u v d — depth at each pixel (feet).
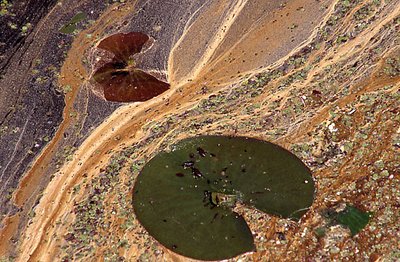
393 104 17.20
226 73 18.72
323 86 17.90
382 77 17.85
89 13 20.99
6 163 17.42
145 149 17.16
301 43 18.97
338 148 16.65
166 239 15.40
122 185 16.52
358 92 17.62
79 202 16.37
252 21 19.74
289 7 19.80
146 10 20.75
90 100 18.60
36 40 20.44
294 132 17.07
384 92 17.48
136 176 16.61
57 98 18.78
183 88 18.53
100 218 15.98
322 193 15.83
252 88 18.21
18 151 17.66
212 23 19.92
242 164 16.46
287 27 19.34
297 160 16.47
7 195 16.76
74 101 18.63
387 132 16.70
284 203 15.69
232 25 19.76
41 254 15.51
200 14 20.21
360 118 17.07
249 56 18.97
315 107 17.52
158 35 19.97
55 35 20.51
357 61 18.29
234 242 15.19
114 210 16.08
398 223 15.03
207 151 16.83
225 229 15.39
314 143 16.78
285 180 16.10
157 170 16.60
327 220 15.28
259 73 18.56
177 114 17.88
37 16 21.12
